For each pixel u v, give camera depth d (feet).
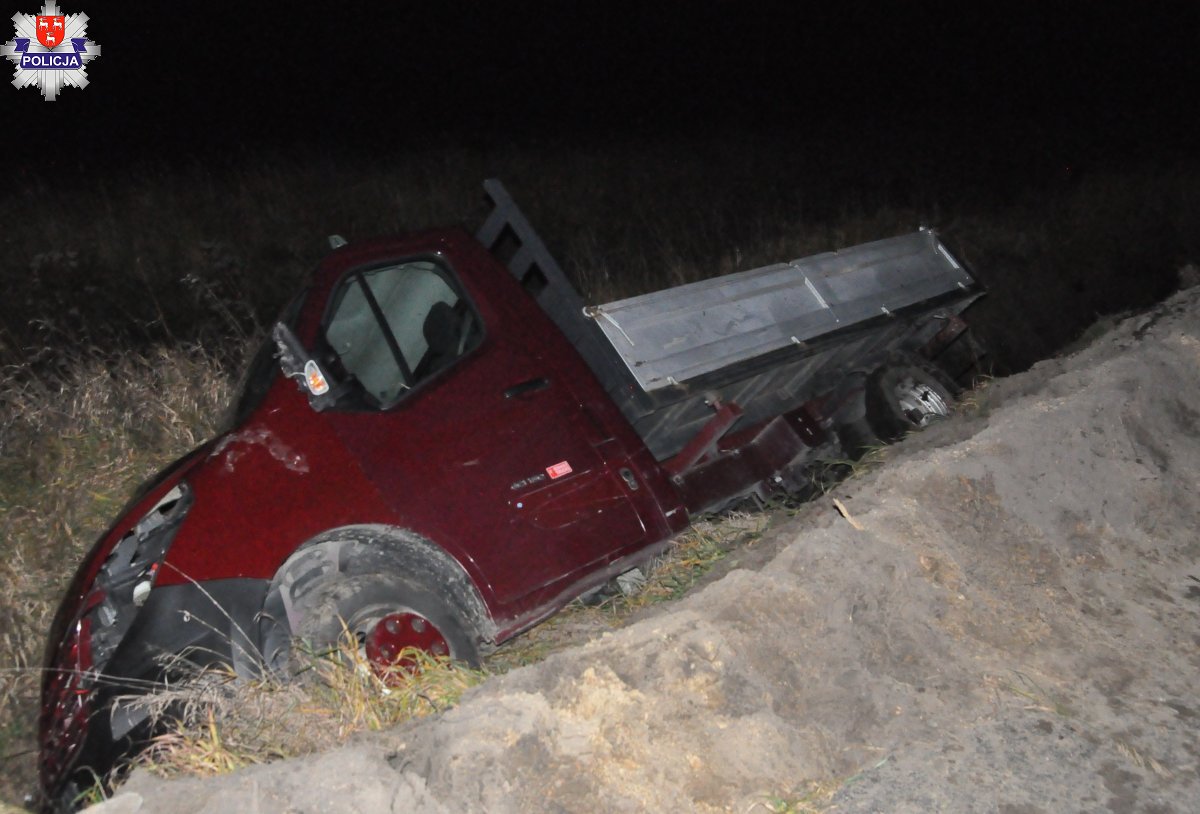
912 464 14.07
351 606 13.69
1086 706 11.28
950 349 27.66
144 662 13.01
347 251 16.48
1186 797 10.06
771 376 19.94
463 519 15.02
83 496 21.16
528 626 15.34
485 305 16.87
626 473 16.76
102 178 42.73
